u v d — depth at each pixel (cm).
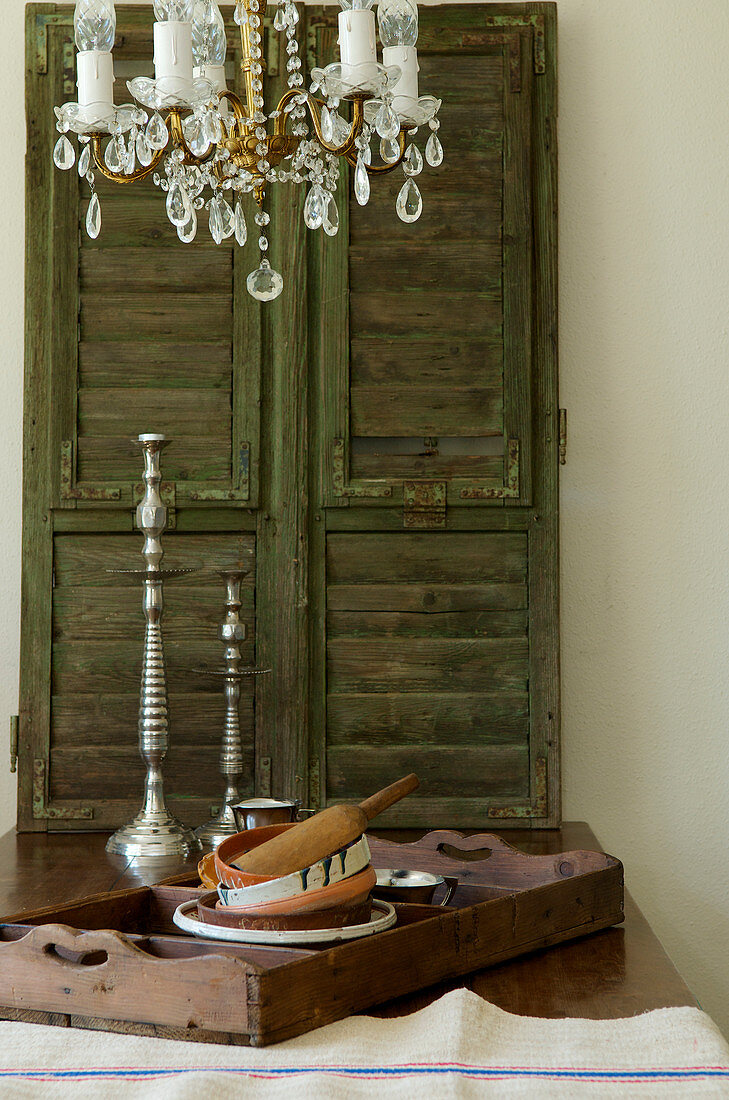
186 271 205
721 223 216
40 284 205
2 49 217
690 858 215
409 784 117
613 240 216
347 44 117
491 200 205
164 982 93
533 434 205
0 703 217
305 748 202
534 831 200
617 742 216
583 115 217
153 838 179
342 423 204
